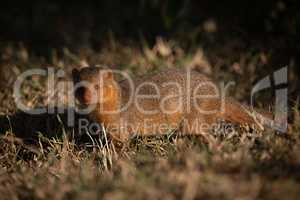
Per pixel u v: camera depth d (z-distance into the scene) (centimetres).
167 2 1013
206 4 1077
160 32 1006
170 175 440
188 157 477
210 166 460
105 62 889
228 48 917
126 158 548
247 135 576
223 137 592
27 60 922
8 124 692
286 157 486
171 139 628
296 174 446
